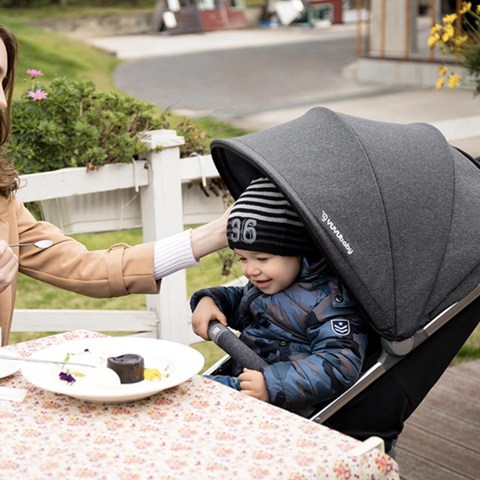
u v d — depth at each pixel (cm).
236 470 161
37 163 347
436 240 230
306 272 240
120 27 2378
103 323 370
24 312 369
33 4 2633
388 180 226
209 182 375
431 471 323
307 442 172
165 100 1294
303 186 220
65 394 189
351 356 228
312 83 1427
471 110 1134
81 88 362
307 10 2497
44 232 270
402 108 1175
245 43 2097
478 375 403
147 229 362
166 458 166
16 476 159
